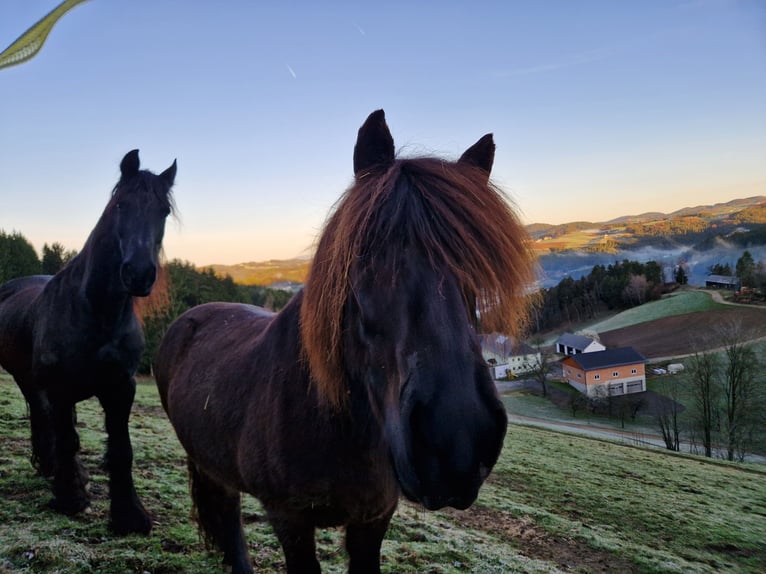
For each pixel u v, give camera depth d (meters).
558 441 20.00
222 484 2.67
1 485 4.26
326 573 3.80
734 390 27.38
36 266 32.94
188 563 3.33
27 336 4.05
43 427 4.49
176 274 28.58
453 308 1.28
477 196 1.47
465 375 1.23
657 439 33.19
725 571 7.47
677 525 9.39
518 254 1.46
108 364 3.62
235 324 2.89
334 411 1.69
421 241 1.33
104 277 3.49
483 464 1.23
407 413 1.21
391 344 1.32
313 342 1.59
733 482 14.97
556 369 56.66
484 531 7.00
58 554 3.14
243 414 2.13
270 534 4.27
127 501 3.69
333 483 1.78
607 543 7.38
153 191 3.51
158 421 9.66
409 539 5.25
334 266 1.46
